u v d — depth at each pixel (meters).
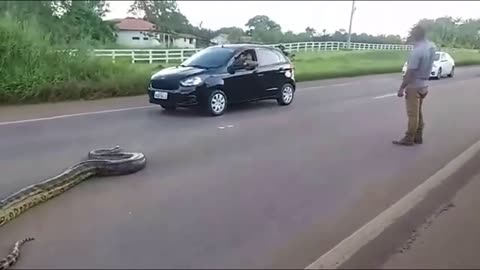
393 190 6.02
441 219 5.06
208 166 7.21
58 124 10.69
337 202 5.62
